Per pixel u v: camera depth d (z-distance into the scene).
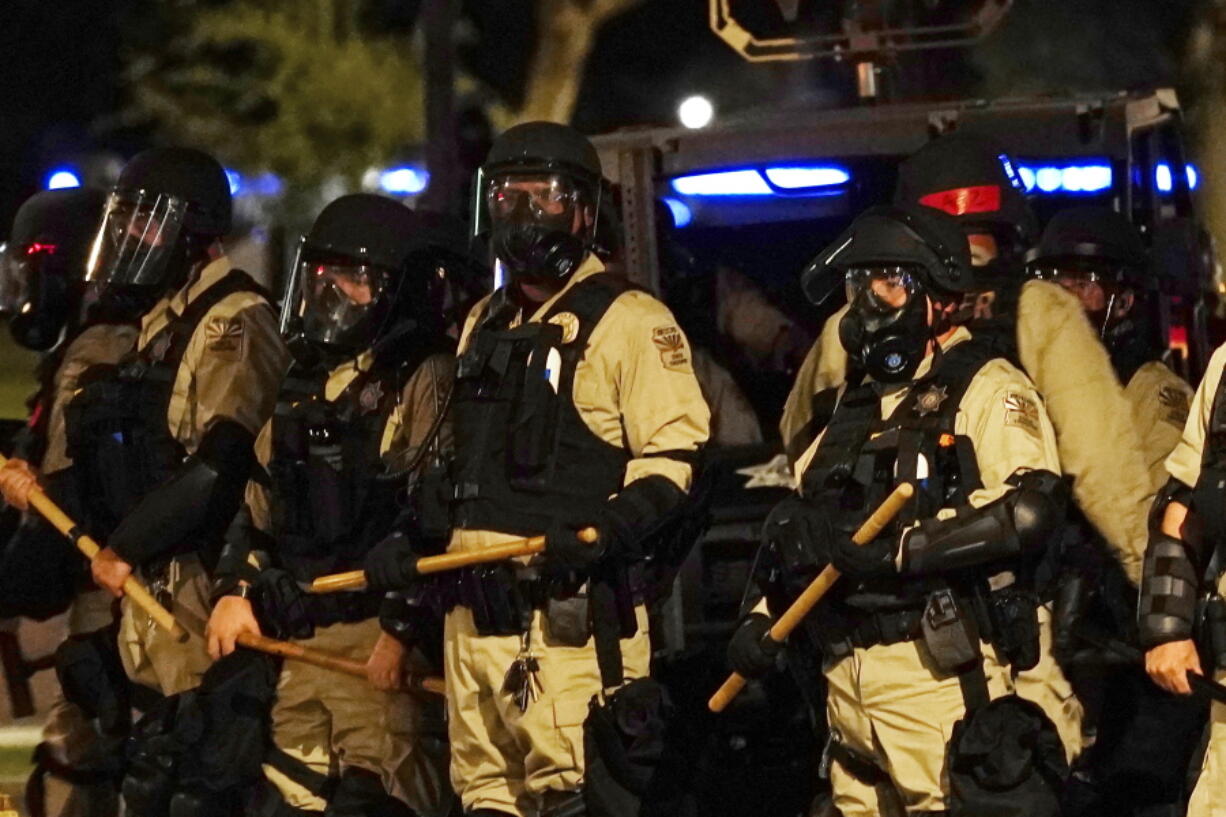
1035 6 80.25
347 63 70.50
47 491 27.33
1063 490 20.25
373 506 23.92
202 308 25.66
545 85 76.00
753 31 35.34
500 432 22.42
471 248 25.28
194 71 71.25
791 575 21.06
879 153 30.22
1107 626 23.17
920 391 20.67
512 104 83.31
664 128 30.53
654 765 22.25
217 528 25.28
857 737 20.92
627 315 22.41
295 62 70.38
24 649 29.16
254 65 71.62
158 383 25.66
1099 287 25.39
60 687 27.14
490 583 22.14
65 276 28.56
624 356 22.31
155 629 25.81
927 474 20.39
